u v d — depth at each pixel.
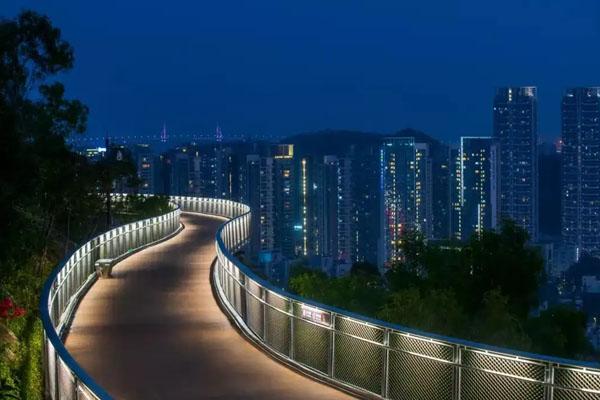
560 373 10.26
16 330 16.72
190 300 22.69
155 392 13.70
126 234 32.78
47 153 28.84
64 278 19.28
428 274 31.56
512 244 29.64
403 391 12.29
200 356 16.22
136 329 18.86
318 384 14.10
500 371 10.85
